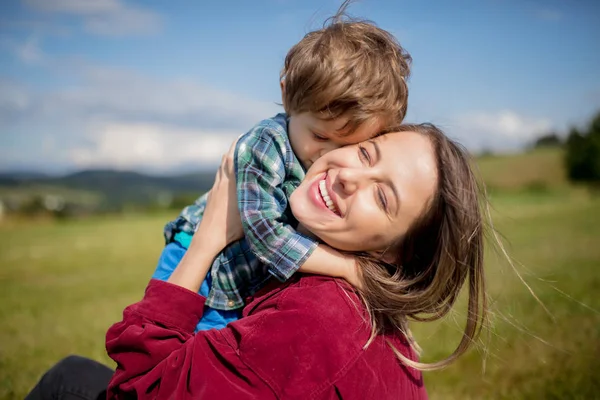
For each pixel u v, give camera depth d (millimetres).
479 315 1839
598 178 34469
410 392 1704
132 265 10180
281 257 1736
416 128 1817
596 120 36969
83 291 7426
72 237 15539
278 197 1895
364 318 1626
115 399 1764
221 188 1918
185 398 1578
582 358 3764
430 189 1675
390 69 1885
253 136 1931
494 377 3521
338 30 1970
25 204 24391
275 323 1556
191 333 1801
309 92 1820
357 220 1664
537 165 37375
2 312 5922
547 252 9016
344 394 1523
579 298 5512
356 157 1729
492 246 1992
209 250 1848
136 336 1672
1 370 3779
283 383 1534
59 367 2088
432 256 1783
